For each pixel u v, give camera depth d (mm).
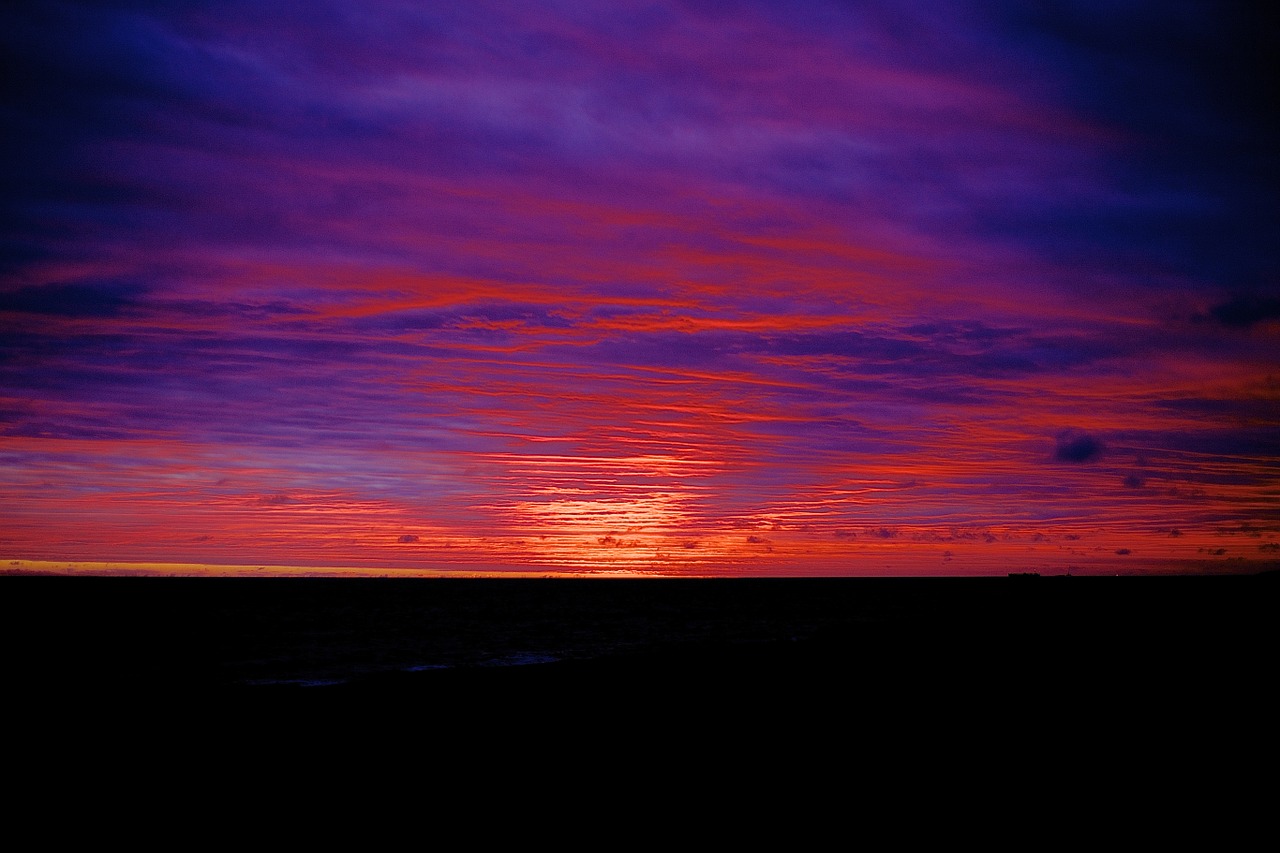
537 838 10758
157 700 21391
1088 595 49594
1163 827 10297
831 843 10047
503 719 18422
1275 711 16875
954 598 96062
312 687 25062
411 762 14836
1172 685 19953
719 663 26828
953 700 19016
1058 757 13766
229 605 88250
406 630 55562
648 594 125750
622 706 19609
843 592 130250
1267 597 42844
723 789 12562
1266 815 10688
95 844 10898
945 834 10227
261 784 13555
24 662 36438
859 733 15992
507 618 68688
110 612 74250
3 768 14664
